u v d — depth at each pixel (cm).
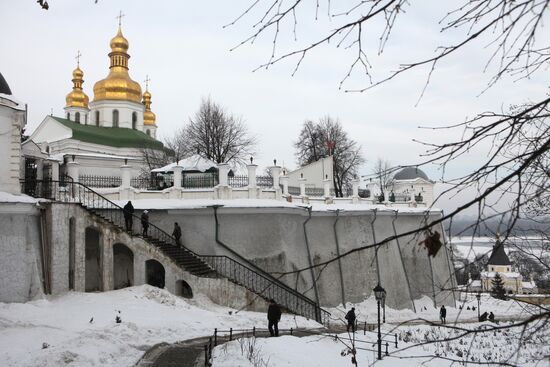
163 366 1372
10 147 2181
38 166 2717
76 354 1309
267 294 2569
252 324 2103
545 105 364
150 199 2808
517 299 542
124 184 2834
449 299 4206
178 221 2728
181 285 2494
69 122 5156
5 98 2139
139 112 5978
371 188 3938
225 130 5306
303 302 2645
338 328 2541
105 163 4588
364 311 3136
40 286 2097
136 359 1411
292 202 3077
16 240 2042
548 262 584
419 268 3906
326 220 3186
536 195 379
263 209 2697
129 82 5884
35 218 2198
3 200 1986
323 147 5903
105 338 1505
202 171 3331
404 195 4684
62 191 2559
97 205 2658
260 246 2677
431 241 402
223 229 2667
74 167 2784
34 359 1262
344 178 5869
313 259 3014
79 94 5978
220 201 2727
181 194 2828
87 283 2569
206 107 5309
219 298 2364
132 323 1725
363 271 3294
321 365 1489
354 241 3312
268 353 1485
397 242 3709
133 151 5247
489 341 2320
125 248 2686
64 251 2267
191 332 1820
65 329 1678
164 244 2566
